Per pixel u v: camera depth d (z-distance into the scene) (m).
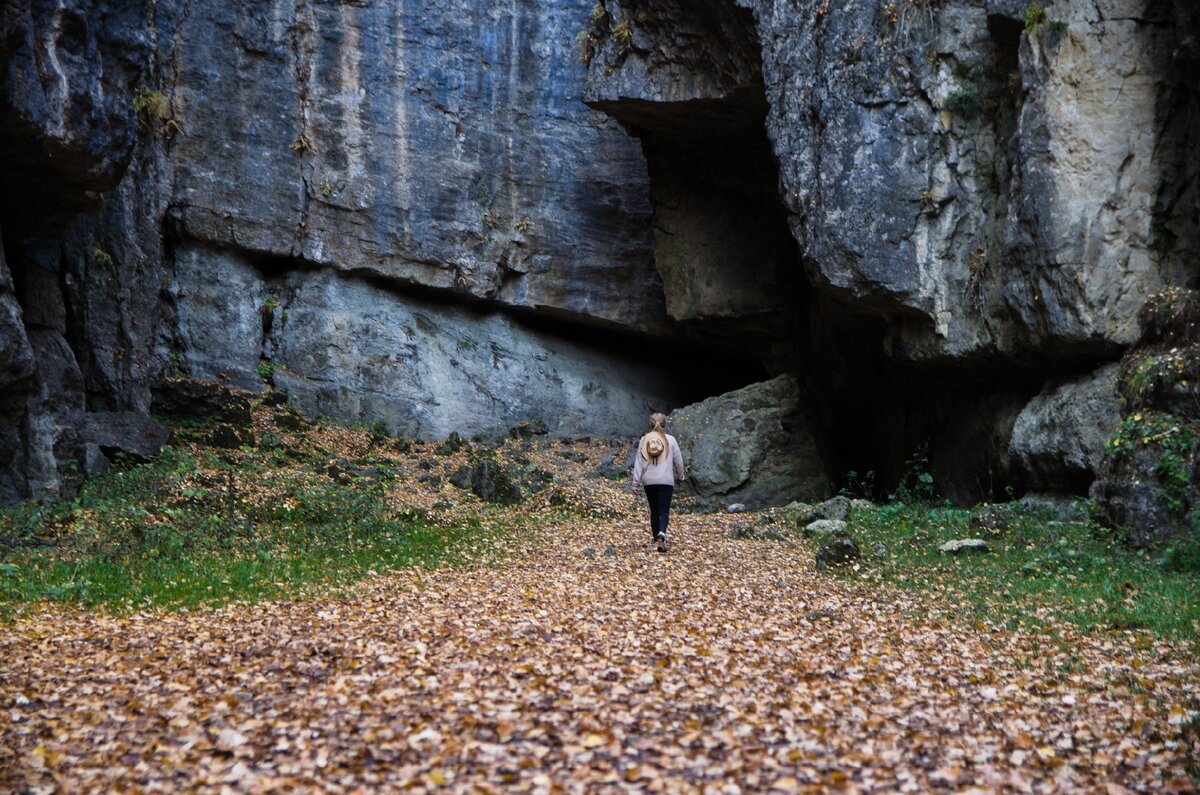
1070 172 13.61
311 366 21.67
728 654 7.21
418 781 4.75
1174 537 10.58
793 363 22.52
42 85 11.96
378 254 22.44
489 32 23.38
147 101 19.00
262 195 21.30
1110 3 13.48
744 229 21.72
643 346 26.22
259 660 7.03
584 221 24.33
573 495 18.03
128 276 18.05
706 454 18.69
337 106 21.98
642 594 9.70
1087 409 13.41
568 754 5.09
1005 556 11.28
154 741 5.48
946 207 15.53
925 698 6.34
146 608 8.78
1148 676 6.80
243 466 16.75
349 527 13.53
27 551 10.75
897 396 19.62
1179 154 13.36
